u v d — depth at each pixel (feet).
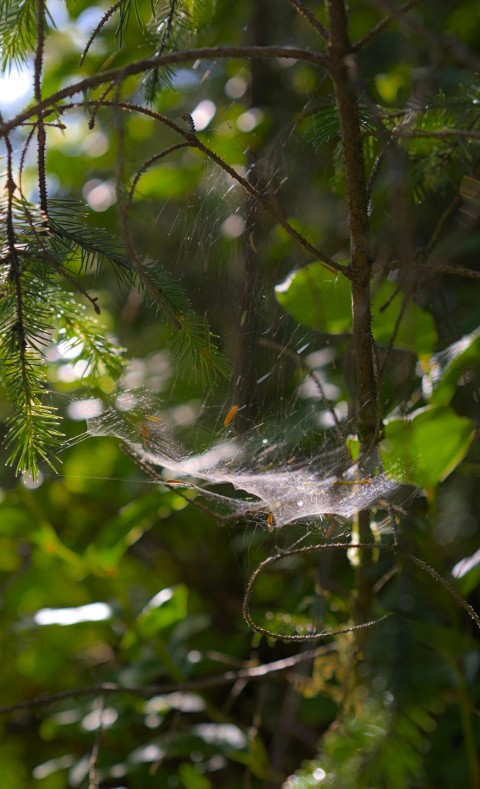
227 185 8.95
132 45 9.56
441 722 9.30
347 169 8.23
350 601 9.07
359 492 8.57
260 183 8.94
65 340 8.63
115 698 9.52
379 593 9.46
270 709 9.81
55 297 8.59
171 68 8.69
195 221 9.05
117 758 9.55
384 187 8.88
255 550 9.46
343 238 9.16
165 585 10.16
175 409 8.83
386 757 8.96
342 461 8.64
